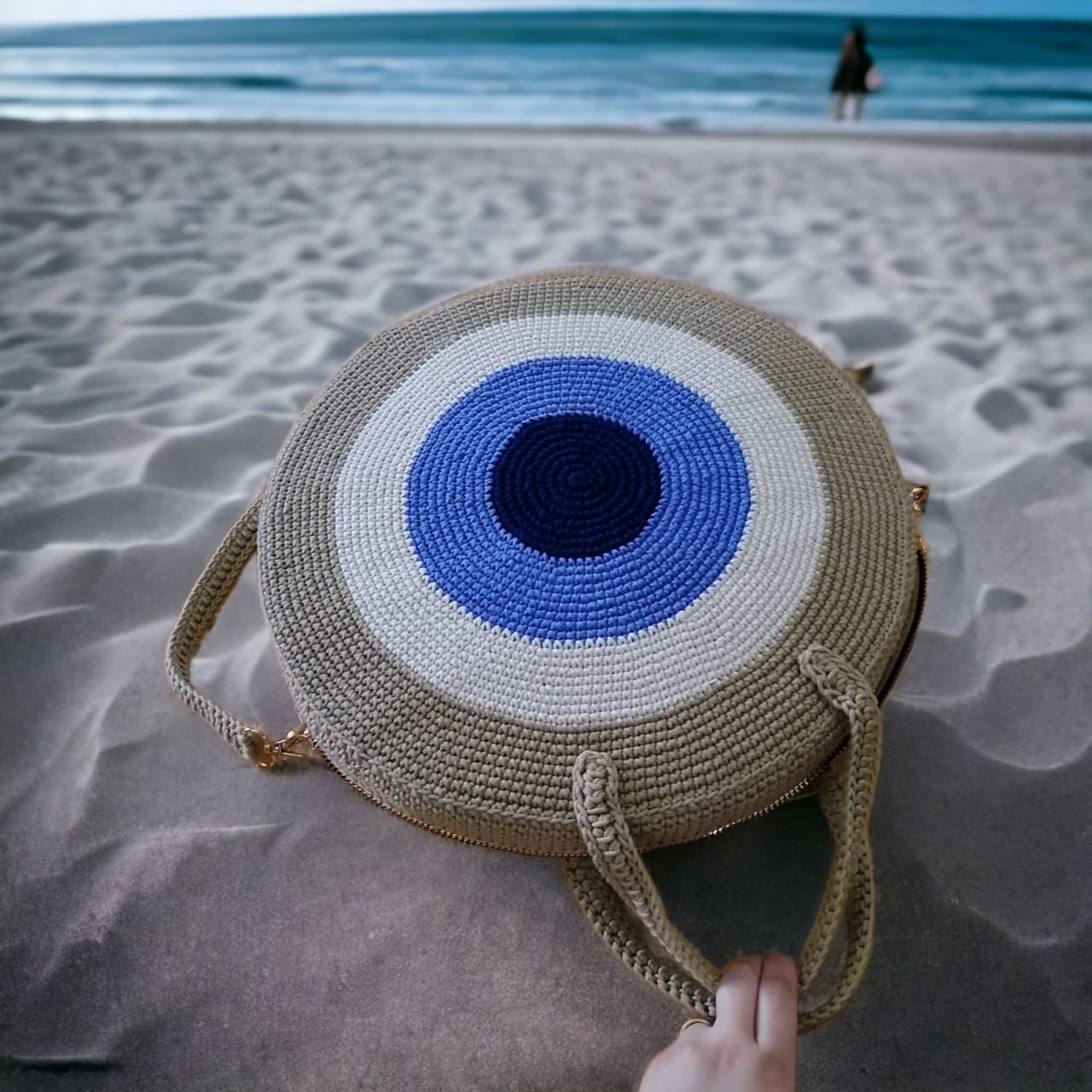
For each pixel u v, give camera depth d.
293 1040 0.68
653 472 0.69
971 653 0.91
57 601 0.98
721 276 1.61
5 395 1.32
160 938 0.74
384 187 2.08
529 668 0.62
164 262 1.74
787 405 0.72
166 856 0.78
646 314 0.78
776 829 0.78
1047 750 0.83
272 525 0.71
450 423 0.73
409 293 1.59
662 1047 0.67
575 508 0.68
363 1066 0.67
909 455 1.16
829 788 0.67
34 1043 0.69
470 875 0.77
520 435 0.71
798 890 0.75
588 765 0.58
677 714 0.60
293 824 0.80
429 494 0.70
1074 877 0.74
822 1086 0.65
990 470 1.12
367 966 0.72
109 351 1.44
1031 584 0.98
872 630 0.64
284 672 0.67
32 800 0.83
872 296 1.53
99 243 1.82
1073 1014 0.67
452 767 0.60
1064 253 1.67
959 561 1.01
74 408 1.30
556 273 0.82
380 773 0.61
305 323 1.51
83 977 0.72
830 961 0.71
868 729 0.59
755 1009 0.57
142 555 1.03
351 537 0.69
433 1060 0.67
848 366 1.32
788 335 0.77
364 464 0.72
